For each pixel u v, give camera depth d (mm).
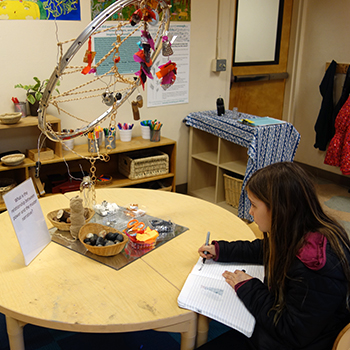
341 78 3984
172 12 3271
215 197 3541
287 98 4547
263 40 4176
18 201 1414
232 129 3129
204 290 1277
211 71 3717
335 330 1136
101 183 3115
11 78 2734
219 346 1302
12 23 2635
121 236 1485
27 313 1151
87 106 3109
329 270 1060
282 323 1131
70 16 2824
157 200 2021
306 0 4164
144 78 1339
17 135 2867
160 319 1143
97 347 1883
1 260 1437
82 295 1238
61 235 1609
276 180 1149
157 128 3221
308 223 1144
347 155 3643
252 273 1405
